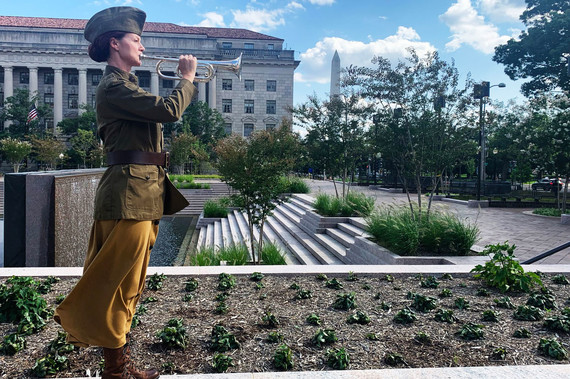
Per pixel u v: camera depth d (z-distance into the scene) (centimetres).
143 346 335
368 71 989
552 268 605
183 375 270
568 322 381
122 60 233
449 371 280
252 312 418
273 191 1001
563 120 1652
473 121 958
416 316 411
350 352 330
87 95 6738
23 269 570
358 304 448
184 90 229
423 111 958
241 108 6981
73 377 286
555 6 3450
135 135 222
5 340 333
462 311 434
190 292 485
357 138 1550
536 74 3500
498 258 523
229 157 999
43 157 4828
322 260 1059
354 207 1360
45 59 6500
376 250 869
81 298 214
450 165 948
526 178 2533
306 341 348
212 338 345
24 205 711
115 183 214
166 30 6906
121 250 212
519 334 366
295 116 1627
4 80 6538
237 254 959
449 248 829
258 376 271
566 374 277
